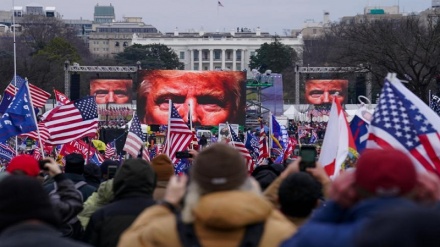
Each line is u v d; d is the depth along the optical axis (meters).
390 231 5.12
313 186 9.33
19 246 6.61
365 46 71.75
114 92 98.12
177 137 24.91
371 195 6.27
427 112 11.85
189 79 93.75
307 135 65.06
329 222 6.62
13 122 23.22
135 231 7.57
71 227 11.76
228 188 7.28
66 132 25.56
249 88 108.00
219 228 7.07
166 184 11.94
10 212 6.89
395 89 11.94
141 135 24.83
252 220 7.05
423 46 68.00
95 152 32.47
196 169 7.33
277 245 7.08
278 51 190.25
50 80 125.94
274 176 13.51
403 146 11.83
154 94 94.06
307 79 101.38
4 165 30.98
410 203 6.10
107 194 12.49
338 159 14.01
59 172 11.82
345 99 100.88
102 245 10.47
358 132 17.45
